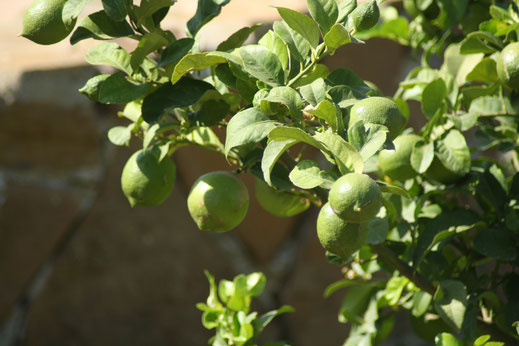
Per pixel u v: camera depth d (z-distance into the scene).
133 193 1.08
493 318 1.17
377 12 0.99
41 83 1.58
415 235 1.17
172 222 1.66
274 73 0.99
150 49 1.03
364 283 1.24
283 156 1.06
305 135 0.92
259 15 1.66
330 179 0.96
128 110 1.16
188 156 1.62
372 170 1.20
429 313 1.19
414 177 1.14
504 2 1.27
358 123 0.95
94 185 1.63
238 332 1.12
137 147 1.62
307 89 0.96
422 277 1.11
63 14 1.00
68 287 1.67
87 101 1.59
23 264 1.65
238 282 1.15
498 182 1.15
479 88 1.16
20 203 1.63
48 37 1.03
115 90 1.04
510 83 1.08
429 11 1.29
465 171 1.11
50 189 1.62
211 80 1.11
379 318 1.23
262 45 1.03
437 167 1.12
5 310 1.66
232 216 1.05
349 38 0.97
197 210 1.05
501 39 1.16
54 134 1.60
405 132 1.24
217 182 1.05
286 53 1.03
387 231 1.11
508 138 1.21
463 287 1.09
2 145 1.61
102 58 1.06
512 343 1.13
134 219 1.65
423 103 1.13
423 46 1.37
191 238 1.67
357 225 0.95
